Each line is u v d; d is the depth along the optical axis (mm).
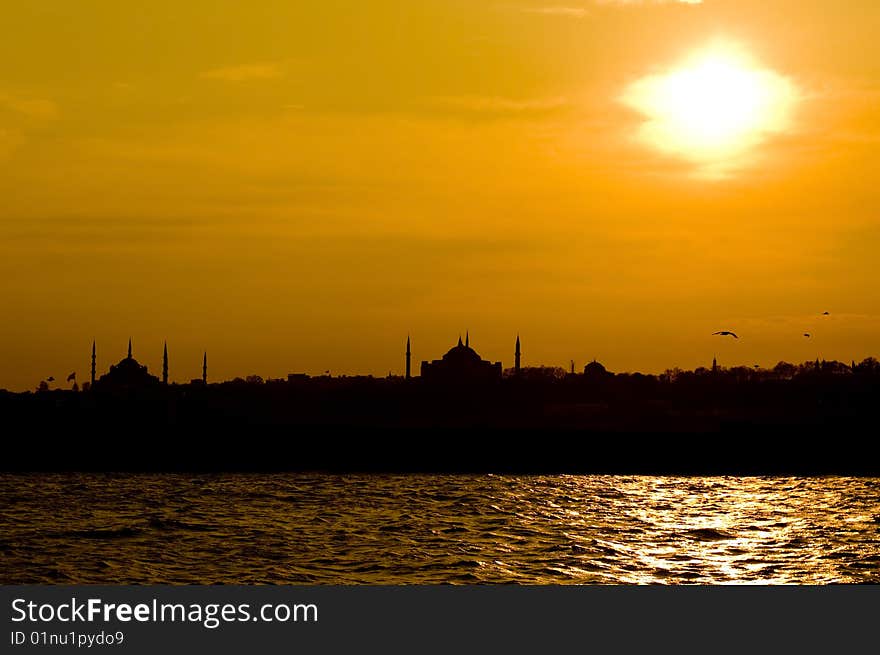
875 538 184375
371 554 161750
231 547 169875
